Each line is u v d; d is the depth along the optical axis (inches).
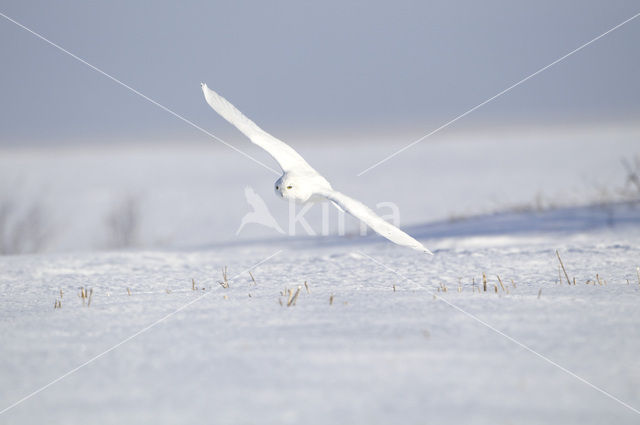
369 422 608.4
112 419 629.3
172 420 622.8
